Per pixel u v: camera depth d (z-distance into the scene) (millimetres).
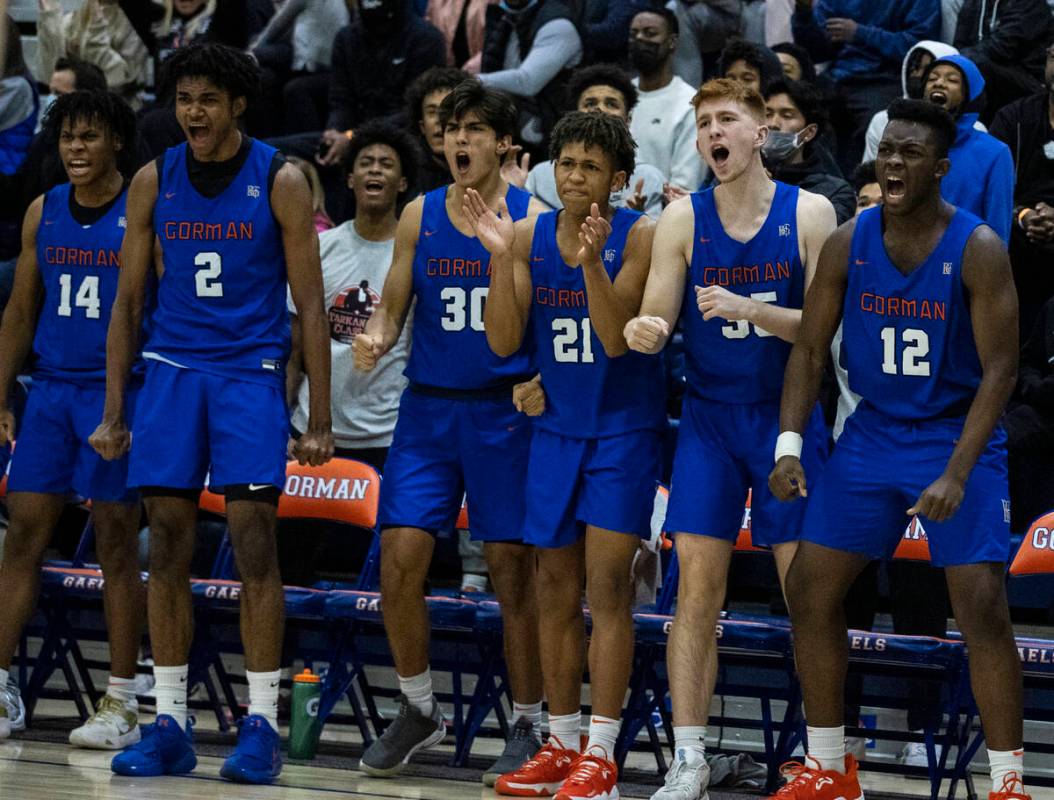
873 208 8648
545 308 9516
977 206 11812
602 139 9203
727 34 17156
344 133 16547
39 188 16172
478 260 9969
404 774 10539
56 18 19016
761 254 9164
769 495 9242
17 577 11359
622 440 9344
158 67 18531
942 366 8477
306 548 12711
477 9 18234
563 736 9750
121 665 11156
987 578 8344
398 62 17016
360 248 13312
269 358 9906
